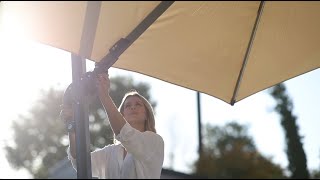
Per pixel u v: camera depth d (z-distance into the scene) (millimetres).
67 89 2830
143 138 2863
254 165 27766
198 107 15797
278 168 25875
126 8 2471
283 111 24516
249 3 2852
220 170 27938
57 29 2422
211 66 3129
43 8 2299
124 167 2984
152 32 2787
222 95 3309
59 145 36688
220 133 32750
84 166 2539
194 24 2846
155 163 2912
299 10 2936
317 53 3201
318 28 3043
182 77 3133
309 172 22922
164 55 2951
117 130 2793
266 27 3039
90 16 2398
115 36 2607
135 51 2873
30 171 36000
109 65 2666
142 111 3270
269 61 3207
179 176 12289
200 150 15547
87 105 2650
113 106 2730
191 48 2979
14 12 2277
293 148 23438
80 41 2510
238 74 3211
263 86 3311
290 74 3287
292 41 3121
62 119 2838
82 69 2684
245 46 3086
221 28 2936
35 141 36500
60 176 13664
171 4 2531
